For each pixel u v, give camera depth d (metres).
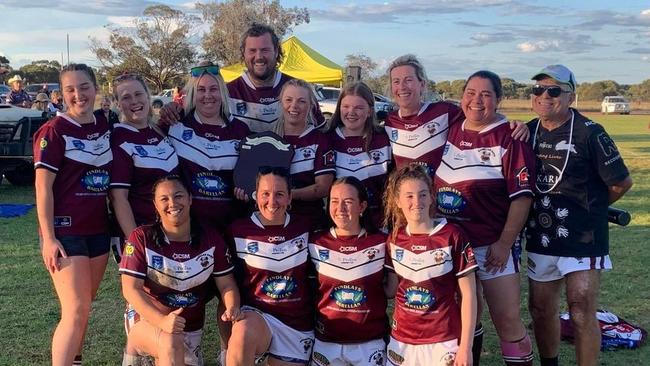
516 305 3.96
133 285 3.66
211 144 4.18
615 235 8.51
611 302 5.79
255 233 3.84
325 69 21.52
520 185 3.80
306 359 3.88
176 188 3.62
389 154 4.25
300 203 4.24
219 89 4.21
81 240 3.89
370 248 3.78
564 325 4.93
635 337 4.77
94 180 3.90
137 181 4.03
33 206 10.23
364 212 3.90
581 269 3.86
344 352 3.79
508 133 3.90
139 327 3.71
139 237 3.72
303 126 4.33
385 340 3.87
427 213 3.70
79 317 3.80
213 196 4.14
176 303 3.75
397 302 3.74
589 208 3.85
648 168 15.69
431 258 3.63
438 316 3.62
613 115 53.72
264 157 4.14
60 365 3.70
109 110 4.52
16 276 6.41
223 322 4.11
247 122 4.82
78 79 3.81
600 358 4.59
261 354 3.74
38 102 15.95
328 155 4.23
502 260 3.88
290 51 22.23
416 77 4.14
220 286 3.82
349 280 3.74
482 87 3.85
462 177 3.93
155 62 51.34
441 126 4.16
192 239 3.75
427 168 4.12
